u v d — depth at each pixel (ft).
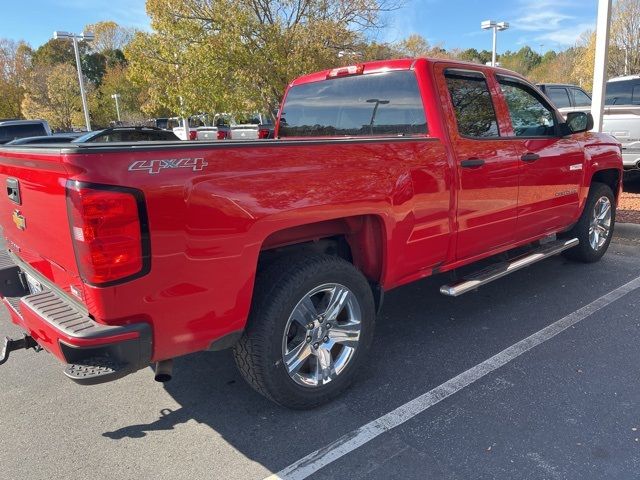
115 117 184.75
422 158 11.53
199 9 43.60
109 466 9.09
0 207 11.10
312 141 9.51
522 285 17.46
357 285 10.67
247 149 8.60
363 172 10.27
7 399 11.38
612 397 10.63
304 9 43.75
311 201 9.43
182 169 7.88
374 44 46.52
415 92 12.61
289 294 9.55
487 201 13.39
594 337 13.35
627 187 34.68
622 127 31.73
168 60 46.65
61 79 151.33
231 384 11.78
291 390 9.99
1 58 181.57
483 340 13.50
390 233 11.01
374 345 13.41
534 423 9.86
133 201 7.45
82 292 8.03
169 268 7.97
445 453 9.11
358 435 9.71
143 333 7.91
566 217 17.10
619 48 101.30
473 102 13.33
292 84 16.56
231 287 8.71
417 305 16.08
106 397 11.38
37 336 8.80
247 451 9.39
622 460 8.76
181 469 8.97
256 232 8.80
